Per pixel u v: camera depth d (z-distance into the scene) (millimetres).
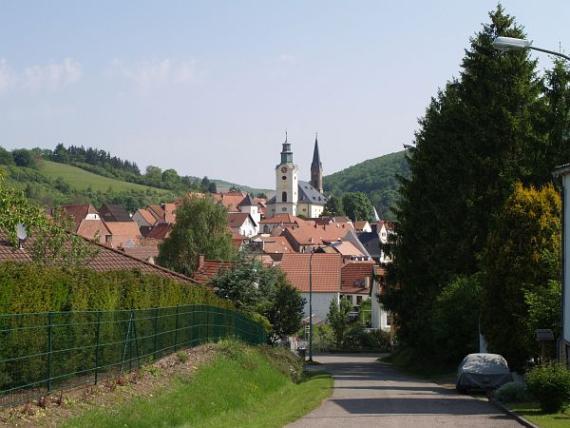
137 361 19281
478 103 40469
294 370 37625
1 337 12344
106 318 16891
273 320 55312
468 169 40000
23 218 20531
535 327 25766
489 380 25359
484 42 40531
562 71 37406
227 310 34031
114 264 32906
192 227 80438
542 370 18859
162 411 15570
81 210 141250
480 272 36719
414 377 37906
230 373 24031
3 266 15203
